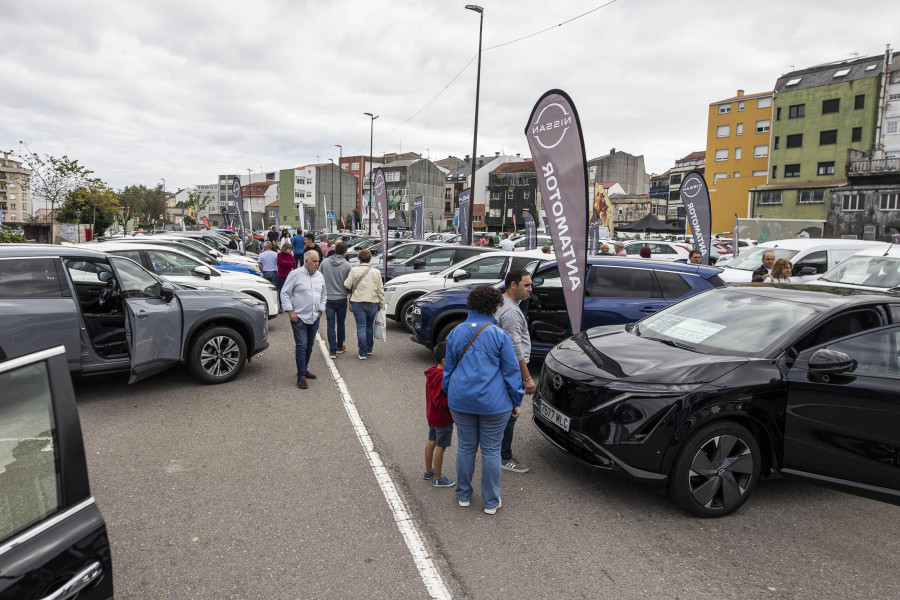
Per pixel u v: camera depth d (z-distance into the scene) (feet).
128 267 20.06
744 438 12.42
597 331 16.87
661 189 196.03
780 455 12.64
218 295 22.38
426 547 10.89
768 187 156.97
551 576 10.07
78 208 108.78
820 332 13.14
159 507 12.26
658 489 12.24
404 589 9.58
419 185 277.85
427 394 13.37
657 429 12.00
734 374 12.28
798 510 12.98
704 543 11.36
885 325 12.78
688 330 15.08
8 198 346.54
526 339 14.11
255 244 89.04
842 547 11.38
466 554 10.72
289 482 13.62
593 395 12.82
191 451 15.40
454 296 25.64
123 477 13.73
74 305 18.12
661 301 22.22
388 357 27.63
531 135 17.76
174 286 21.80
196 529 11.39
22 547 5.40
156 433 16.71
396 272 41.09
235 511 12.15
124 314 20.26
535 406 14.93
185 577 9.78
